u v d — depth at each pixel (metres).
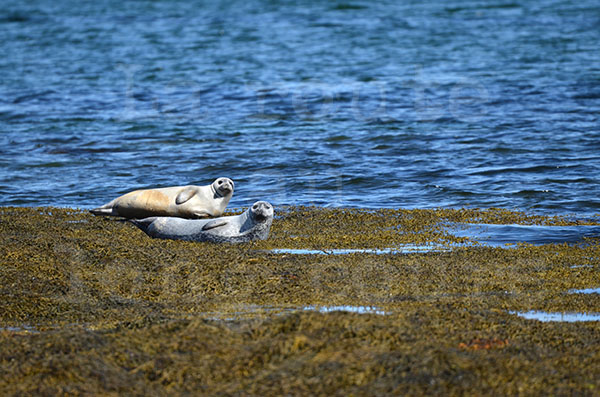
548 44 99.94
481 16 130.25
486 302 20.39
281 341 16.23
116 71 87.56
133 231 28.56
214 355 16.14
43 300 20.80
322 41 109.38
